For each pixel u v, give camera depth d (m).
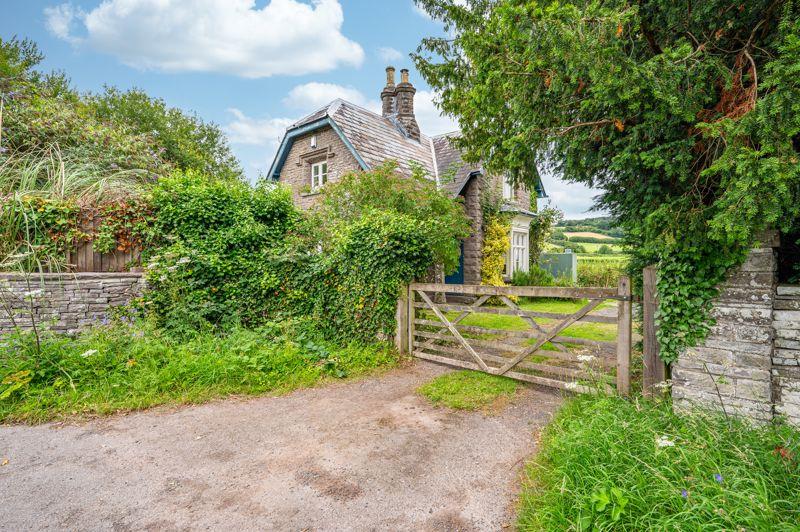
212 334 6.07
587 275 17.52
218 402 4.23
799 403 2.87
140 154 9.59
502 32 3.43
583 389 4.17
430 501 2.52
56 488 2.63
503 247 12.84
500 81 3.72
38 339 4.32
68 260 6.14
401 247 6.03
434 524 2.30
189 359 4.73
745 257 2.99
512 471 2.88
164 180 7.23
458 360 5.48
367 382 4.96
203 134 22.39
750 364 3.02
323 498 2.55
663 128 2.90
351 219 7.87
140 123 17.78
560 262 17.20
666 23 3.02
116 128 10.70
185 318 6.02
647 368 3.69
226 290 6.72
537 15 2.83
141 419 3.77
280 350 5.34
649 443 2.58
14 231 5.86
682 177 2.79
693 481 2.16
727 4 2.58
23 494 2.55
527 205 15.88
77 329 5.67
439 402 4.25
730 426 2.86
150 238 6.67
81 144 8.73
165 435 3.45
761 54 2.71
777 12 2.52
